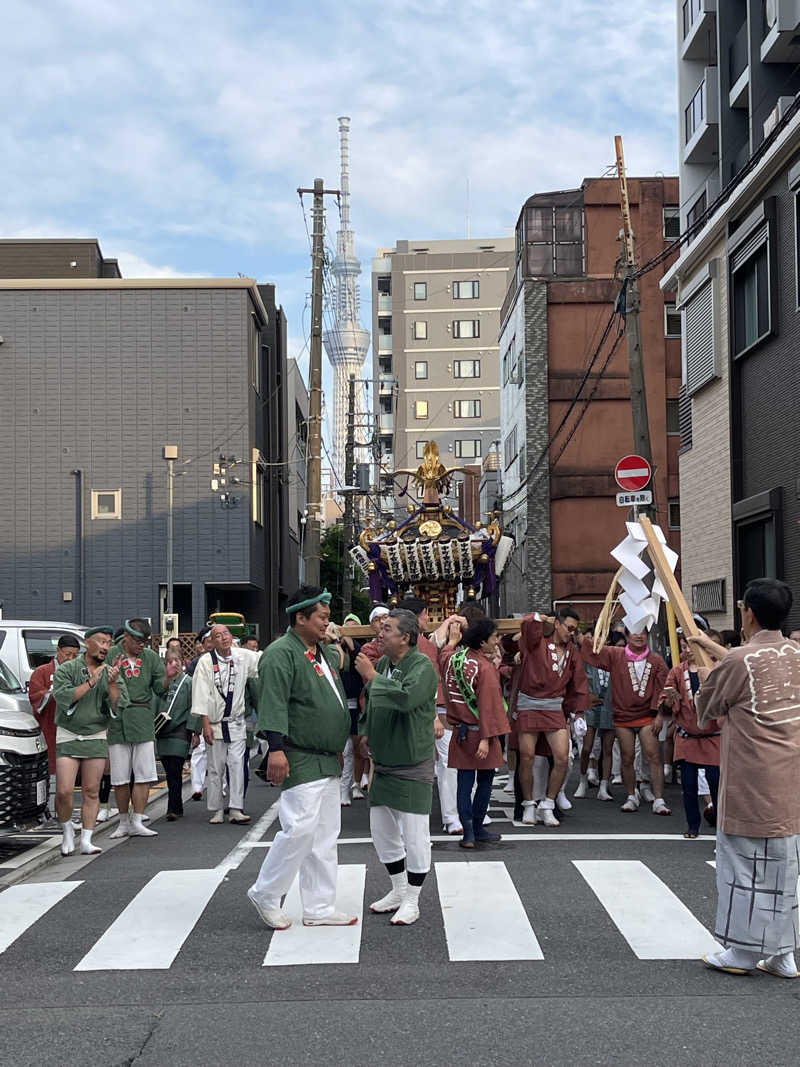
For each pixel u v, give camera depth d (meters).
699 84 27.77
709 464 25.73
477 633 10.45
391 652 7.75
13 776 10.28
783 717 6.26
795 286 20.28
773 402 21.66
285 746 7.47
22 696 11.23
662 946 6.97
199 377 38.50
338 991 6.15
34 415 38.47
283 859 7.39
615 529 41.62
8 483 38.41
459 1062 5.10
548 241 43.06
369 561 15.75
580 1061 5.09
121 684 11.31
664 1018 5.64
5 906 8.26
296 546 56.22
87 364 38.53
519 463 44.66
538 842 10.61
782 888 6.26
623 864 9.36
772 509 21.05
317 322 26.61
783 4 21.69
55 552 38.22
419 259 94.50
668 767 15.75
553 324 42.66
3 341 38.53
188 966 6.68
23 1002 6.08
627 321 19.20
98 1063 5.17
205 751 13.67
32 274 42.97
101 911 8.09
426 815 7.68
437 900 8.21
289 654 7.45
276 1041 5.40
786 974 6.34
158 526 38.22
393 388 93.50
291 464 52.91
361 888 8.62
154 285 38.47
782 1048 5.22
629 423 41.81
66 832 10.65
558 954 6.82
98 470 38.41
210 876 9.18
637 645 12.84
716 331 24.88
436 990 6.14
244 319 38.62
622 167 19.98
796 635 9.88
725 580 24.41
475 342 93.62
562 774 11.70
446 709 10.65
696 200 28.91
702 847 10.27
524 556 43.06
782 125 20.17
